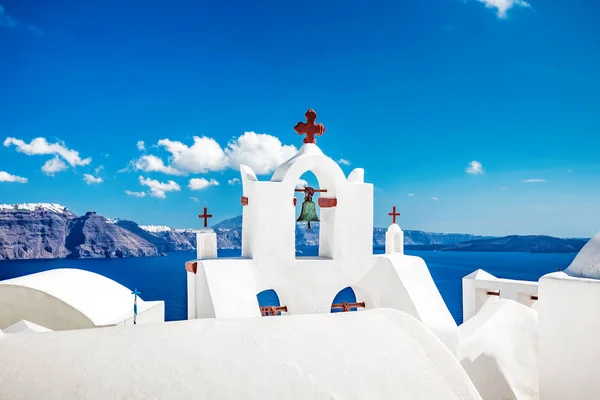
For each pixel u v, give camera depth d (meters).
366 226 11.13
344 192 10.91
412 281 10.68
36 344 5.06
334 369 5.26
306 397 4.78
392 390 5.15
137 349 5.12
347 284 10.91
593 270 9.25
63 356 4.86
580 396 8.77
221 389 4.67
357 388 5.06
